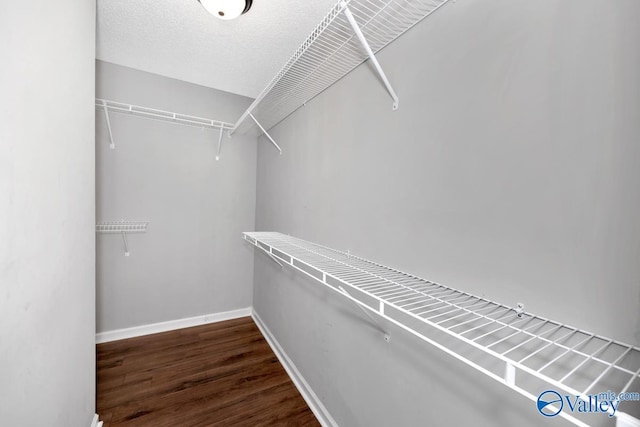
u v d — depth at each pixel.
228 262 2.60
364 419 1.13
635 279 0.48
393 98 1.03
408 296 0.84
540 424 0.59
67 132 0.87
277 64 1.91
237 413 1.47
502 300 0.68
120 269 2.15
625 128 0.49
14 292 0.58
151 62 1.94
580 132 0.55
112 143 2.04
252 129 2.47
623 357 0.48
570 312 0.56
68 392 0.92
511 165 0.67
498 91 0.69
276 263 2.10
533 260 0.62
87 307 1.13
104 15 1.41
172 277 2.36
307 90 1.53
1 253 0.53
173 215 2.33
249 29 1.50
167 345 2.12
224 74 2.11
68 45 0.86
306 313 1.63
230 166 2.56
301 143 1.77
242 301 2.69
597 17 0.52
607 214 0.51
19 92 0.59
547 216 0.60
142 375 1.75
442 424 0.80
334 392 1.33
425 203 0.90
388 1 0.90
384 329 1.02
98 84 1.96
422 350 0.86
